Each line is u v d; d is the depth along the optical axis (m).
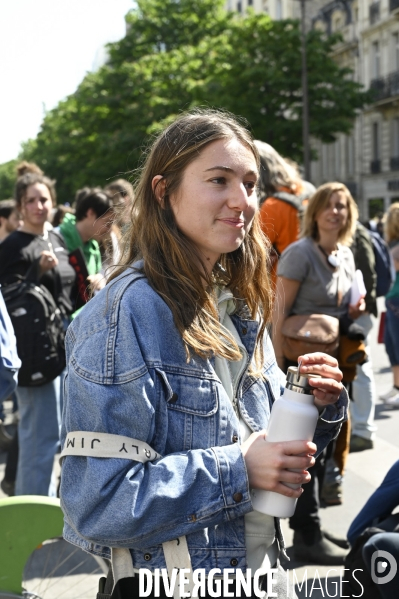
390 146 37.47
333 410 1.71
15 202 4.62
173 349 1.47
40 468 4.20
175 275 1.50
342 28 41.84
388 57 37.28
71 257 4.69
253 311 1.68
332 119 30.28
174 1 36.12
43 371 4.07
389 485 2.57
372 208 39.22
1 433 5.99
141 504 1.37
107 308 1.45
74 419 1.44
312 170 45.53
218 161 1.49
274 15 48.56
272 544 1.63
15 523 2.37
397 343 6.74
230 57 30.59
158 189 1.53
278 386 1.72
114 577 1.49
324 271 3.85
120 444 1.40
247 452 1.49
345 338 3.91
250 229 1.69
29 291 4.14
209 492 1.42
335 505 4.38
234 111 29.53
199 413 1.47
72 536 1.56
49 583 3.02
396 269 6.75
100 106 34.78
